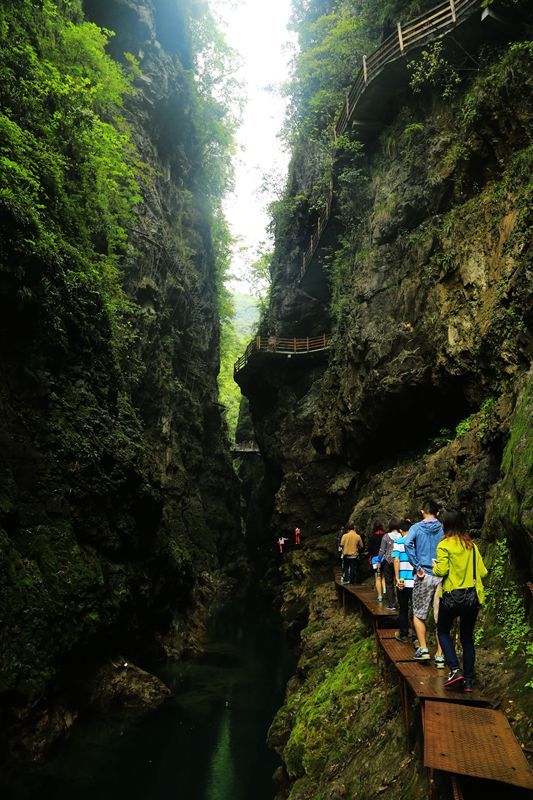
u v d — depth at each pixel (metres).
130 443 12.12
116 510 11.21
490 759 3.19
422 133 14.84
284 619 18.52
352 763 5.55
